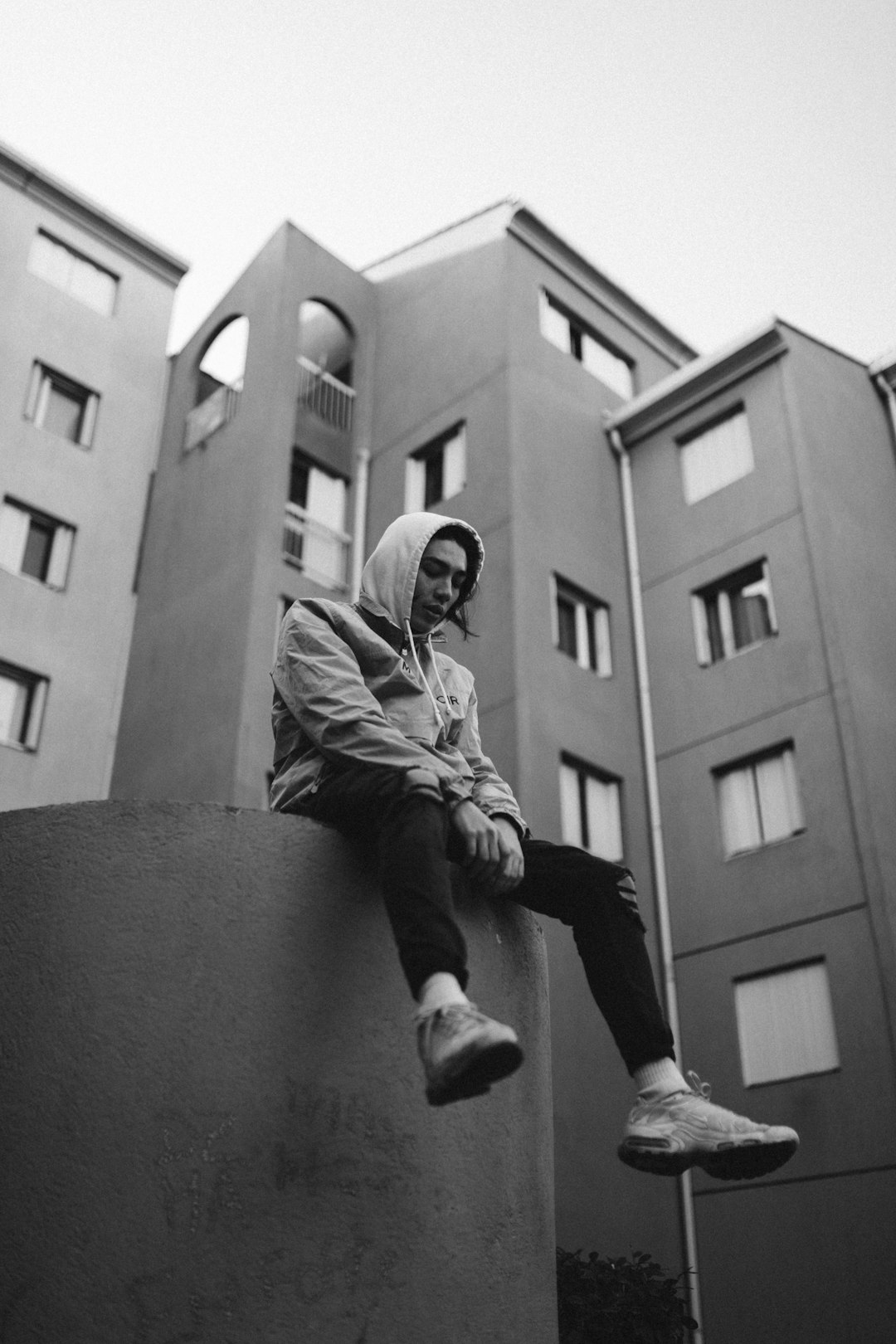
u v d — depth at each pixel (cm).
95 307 2231
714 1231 1460
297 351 2123
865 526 1802
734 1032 1536
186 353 2358
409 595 349
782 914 1548
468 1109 309
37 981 293
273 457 1972
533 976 338
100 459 2100
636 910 328
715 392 1944
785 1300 1379
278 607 1870
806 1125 1430
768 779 1655
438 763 302
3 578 1898
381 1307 278
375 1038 299
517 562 1741
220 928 297
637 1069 310
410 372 2144
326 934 303
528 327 2017
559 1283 874
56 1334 259
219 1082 283
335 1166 285
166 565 2080
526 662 1667
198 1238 269
